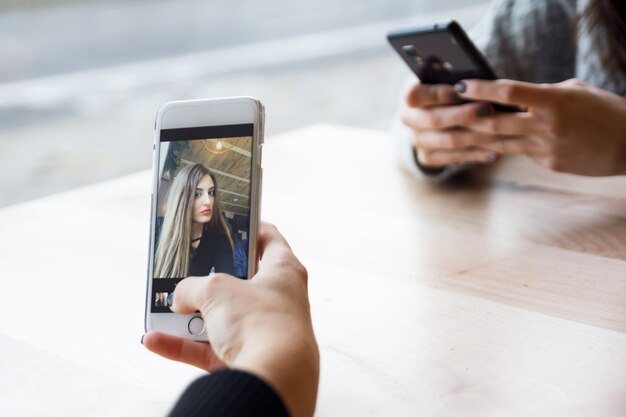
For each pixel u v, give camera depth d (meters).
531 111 1.02
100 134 2.21
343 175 1.16
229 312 0.50
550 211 0.99
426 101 1.07
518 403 0.56
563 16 1.27
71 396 0.59
